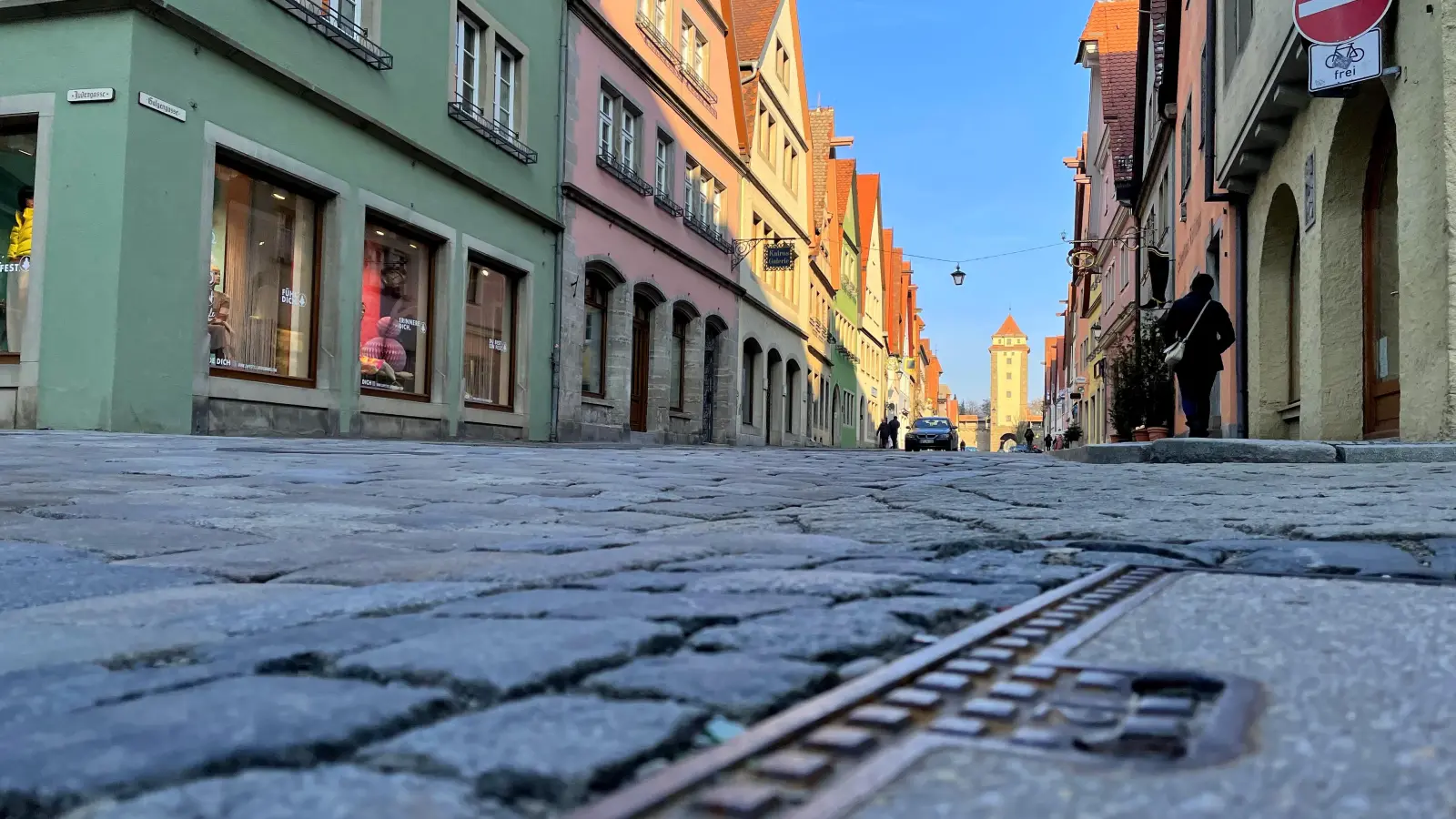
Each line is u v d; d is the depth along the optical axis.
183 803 1.05
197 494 5.14
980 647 1.75
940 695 1.42
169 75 11.33
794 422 40.16
